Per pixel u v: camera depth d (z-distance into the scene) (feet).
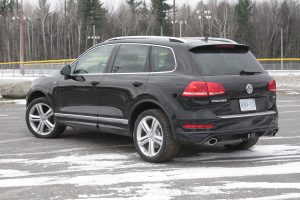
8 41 306.96
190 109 21.29
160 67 23.00
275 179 19.74
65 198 17.37
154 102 22.36
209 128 21.22
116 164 22.49
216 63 22.39
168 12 305.73
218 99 21.47
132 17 304.30
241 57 23.54
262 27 303.89
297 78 90.17
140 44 24.38
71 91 26.99
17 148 26.35
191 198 17.29
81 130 32.42
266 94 23.24
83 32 301.63
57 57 303.68
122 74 24.49
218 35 282.56
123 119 24.00
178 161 23.08
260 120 22.61
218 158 23.79
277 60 154.40
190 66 21.90
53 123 29.30
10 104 50.96
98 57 26.30
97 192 18.07
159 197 17.43
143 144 23.15
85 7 295.69
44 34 300.61
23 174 20.68
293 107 49.32
